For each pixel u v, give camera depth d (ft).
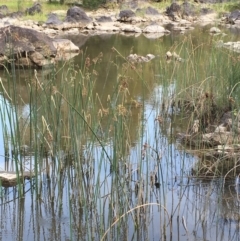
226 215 12.68
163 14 70.08
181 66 24.08
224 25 63.05
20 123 19.04
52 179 14.88
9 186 14.58
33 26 55.26
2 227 12.39
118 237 11.74
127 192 13.23
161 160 16.20
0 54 30.71
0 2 73.61
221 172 14.75
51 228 12.36
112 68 31.73
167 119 20.88
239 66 20.51
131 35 52.75
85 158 15.51
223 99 20.33
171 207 13.23
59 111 14.90
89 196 13.46
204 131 18.81
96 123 16.06
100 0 73.41
